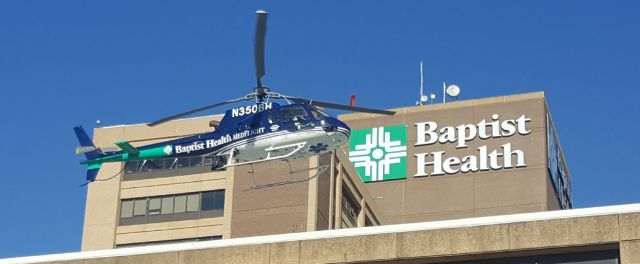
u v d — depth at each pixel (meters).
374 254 29.20
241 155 47.31
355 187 82.25
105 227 76.75
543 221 28.45
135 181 78.25
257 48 42.72
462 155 106.12
